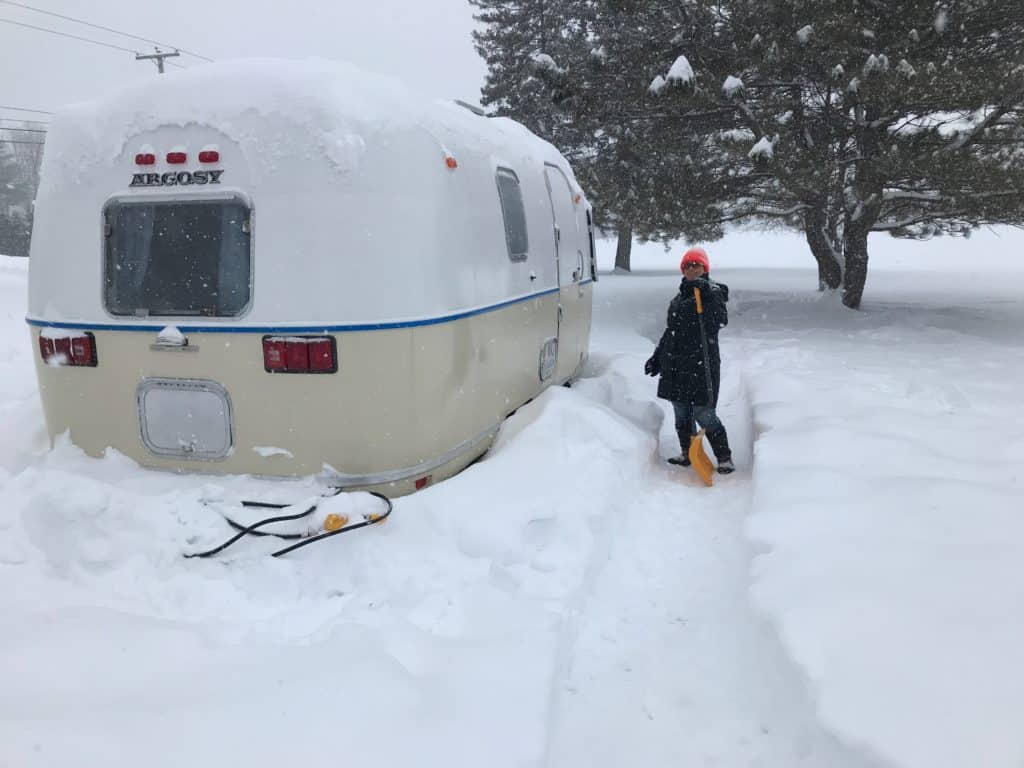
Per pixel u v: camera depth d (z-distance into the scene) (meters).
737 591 3.57
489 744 2.27
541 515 3.91
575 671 3.04
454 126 4.31
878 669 2.41
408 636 2.86
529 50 30.28
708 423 5.54
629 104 13.60
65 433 4.06
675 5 12.62
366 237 3.55
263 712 2.32
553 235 6.12
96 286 3.83
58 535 3.36
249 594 3.33
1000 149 11.45
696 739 2.62
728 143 11.94
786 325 13.06
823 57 11.66
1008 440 4.96
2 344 9.63
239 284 3.64
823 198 13.23
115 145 3.77
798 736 2.44
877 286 21.31
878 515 3.63
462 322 4.09
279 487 3.74
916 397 6.97
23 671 2.48
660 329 13.70
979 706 2.18
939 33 10.80
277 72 3.62
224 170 3.60
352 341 3.57
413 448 3.81
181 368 3.76
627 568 4.02
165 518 3.53
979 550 3.15
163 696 2.39
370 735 2.25
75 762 2.05
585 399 5.86
